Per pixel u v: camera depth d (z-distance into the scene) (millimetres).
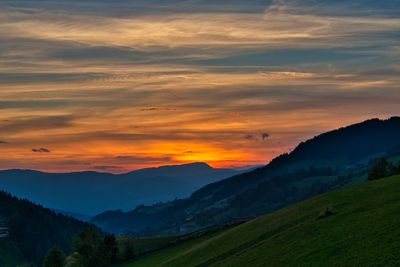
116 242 144625
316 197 89875
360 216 63281
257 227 86812
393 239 49938
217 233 124875
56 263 137875
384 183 81500
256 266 60406
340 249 53250
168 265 90750
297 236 65812
